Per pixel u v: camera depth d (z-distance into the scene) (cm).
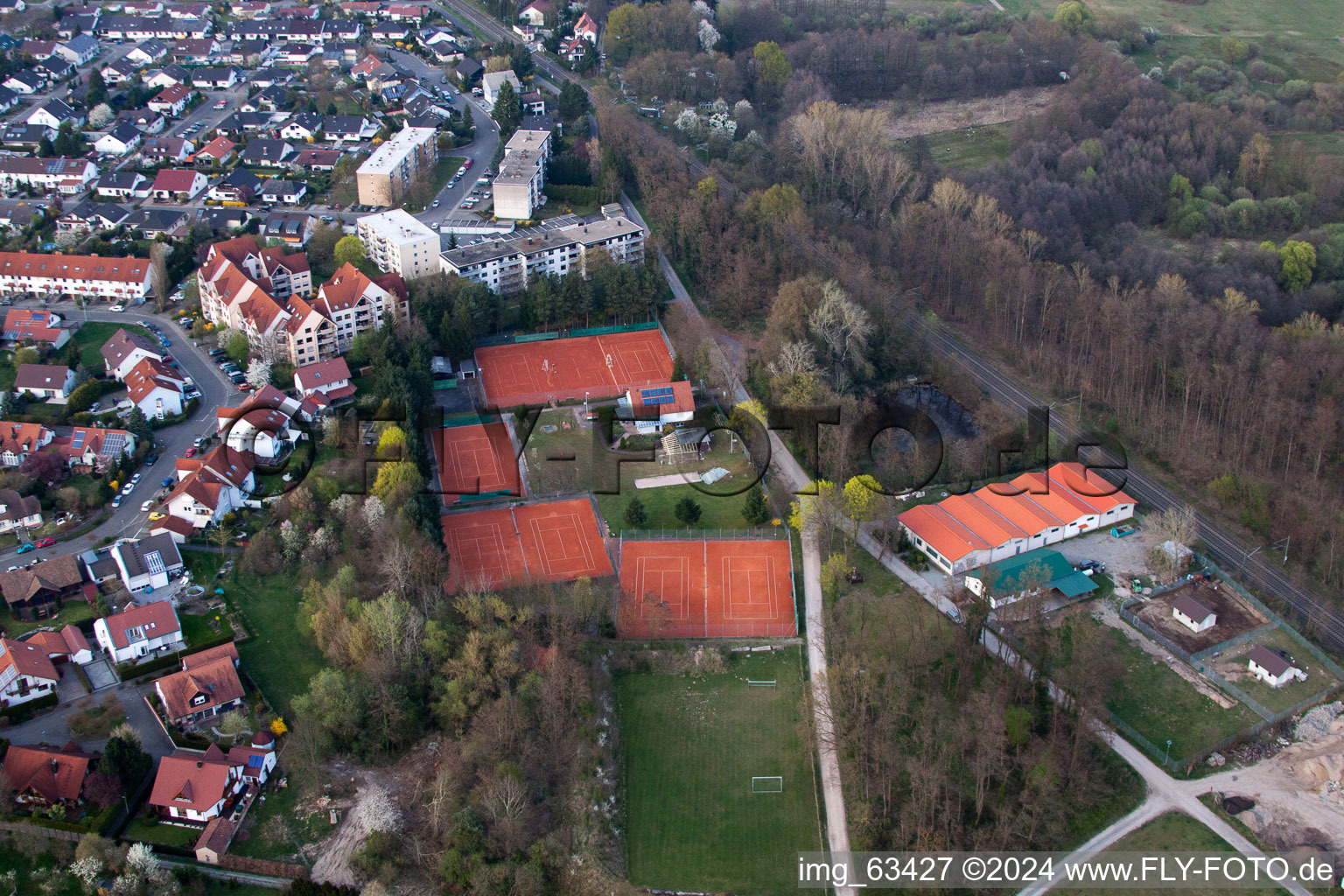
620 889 18362
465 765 19638
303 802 19188
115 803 18562
